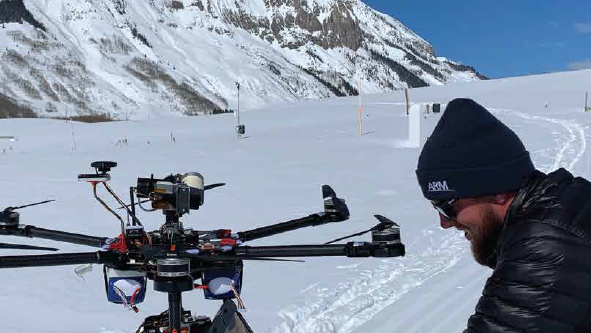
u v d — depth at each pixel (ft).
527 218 4.75
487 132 4.81
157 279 6.62
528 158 4.95
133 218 7.38
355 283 19.71
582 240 4.51
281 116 156.66
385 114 150.51
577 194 4.72
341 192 39.75
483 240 5.07
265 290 19.02
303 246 6.87
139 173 51.42
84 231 28.07
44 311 17.13
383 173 49.39
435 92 225.76
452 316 16.92
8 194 39.34
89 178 7.04
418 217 31.07
